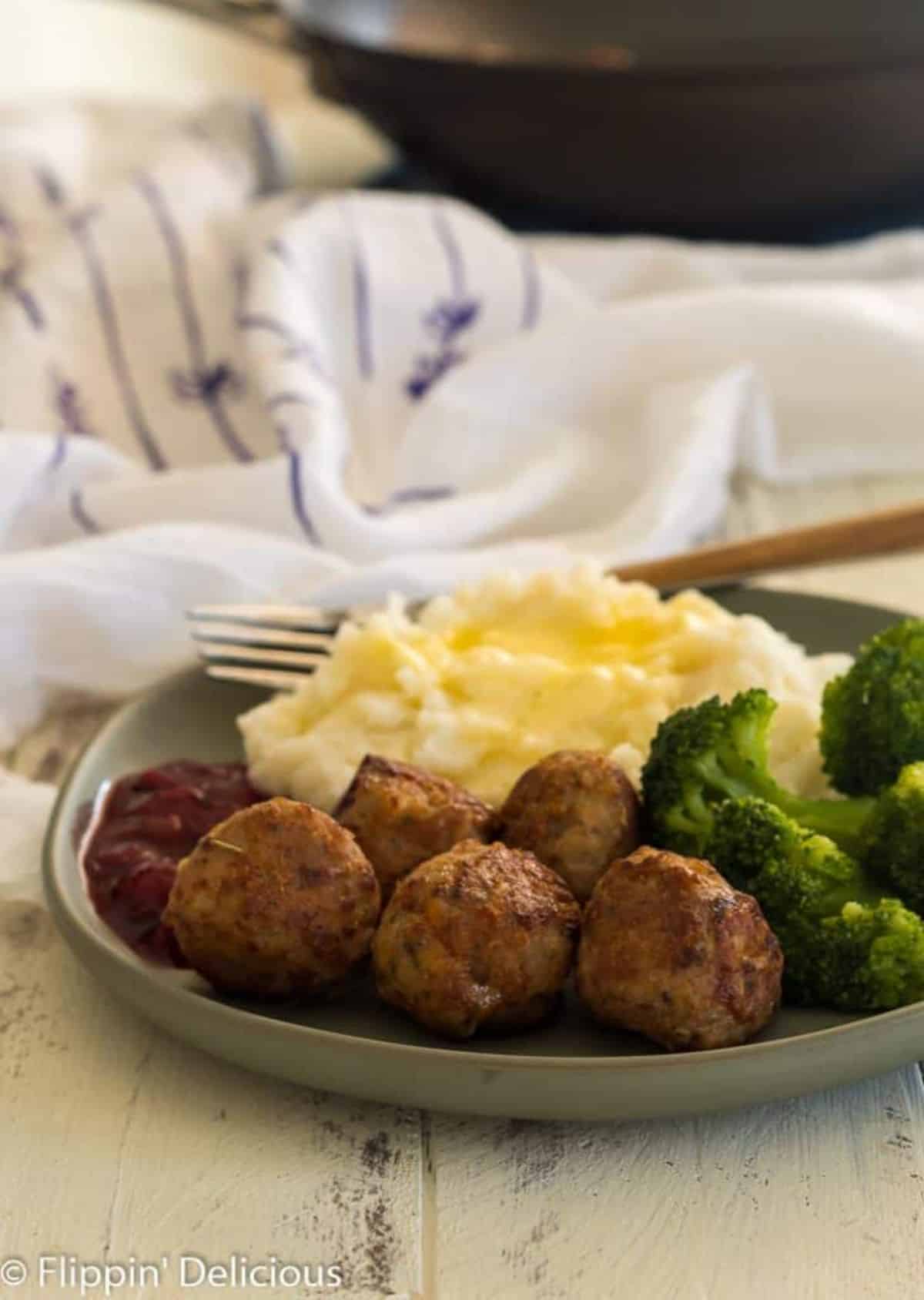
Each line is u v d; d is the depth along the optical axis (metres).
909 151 0.84
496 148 0.85
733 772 0.50
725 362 0.78
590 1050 0.46
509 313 0.81
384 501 0.75
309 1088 0.47
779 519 0.76
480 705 0.54
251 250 0.81
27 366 0.76
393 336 0.81
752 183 0.85
